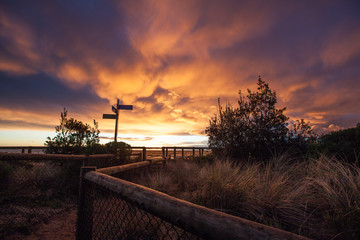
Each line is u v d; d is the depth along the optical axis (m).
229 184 2.76
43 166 4.12
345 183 2.53
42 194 3.70
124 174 4.38
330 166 3.26
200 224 0.66
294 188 2.91
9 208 3.07
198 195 2.89
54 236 2.53
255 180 3.02
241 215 2.36
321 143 4.70
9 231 2.48
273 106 5.07
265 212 2.34
